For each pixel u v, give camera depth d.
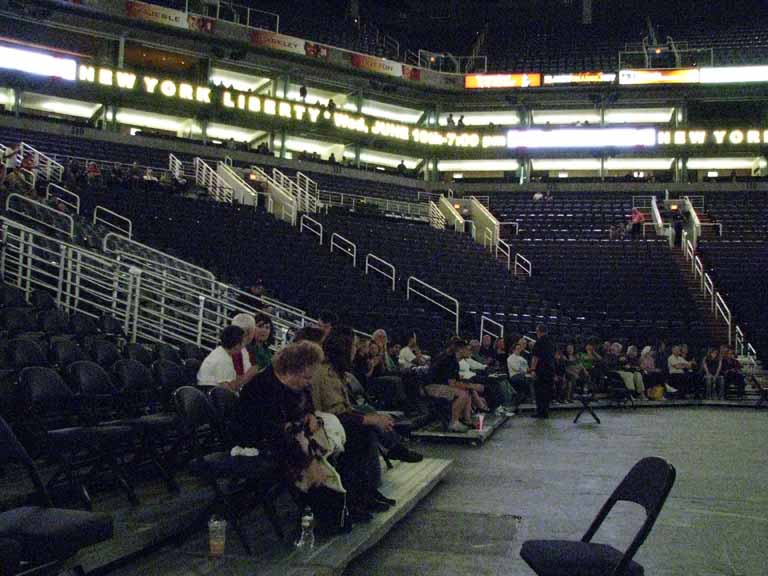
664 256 25.83
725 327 21.42
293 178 29.72
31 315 8.58
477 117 36.16
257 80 33.16
